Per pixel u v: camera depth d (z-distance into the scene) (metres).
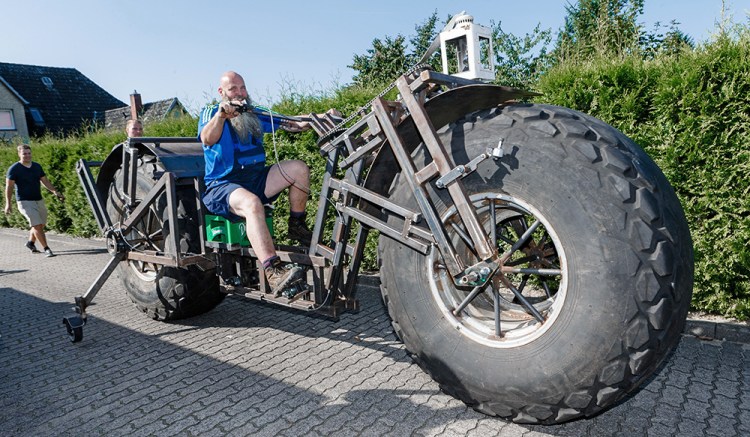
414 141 2.94
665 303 2.10
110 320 4.88
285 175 3.77
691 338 4.02
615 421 2.78
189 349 4.02
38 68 39.97
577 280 2.21
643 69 4.48
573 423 2.76
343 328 4.42
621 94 4.55
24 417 3.04
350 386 3.27
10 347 4.28
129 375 3.57
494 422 2.78
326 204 3.27
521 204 2.38
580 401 2.25
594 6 12.92
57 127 36.94
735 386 3.17
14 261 8.76
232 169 3.59
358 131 3.05
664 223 2.15
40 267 8.09
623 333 2.12
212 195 3.60
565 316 2.25
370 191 2.90
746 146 4.00
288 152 6.57
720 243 4.22
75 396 3.28
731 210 4.18
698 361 3.57
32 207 8.98
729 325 4.09
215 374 3.53
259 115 3.74
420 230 2.64
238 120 3.55
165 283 4.43
